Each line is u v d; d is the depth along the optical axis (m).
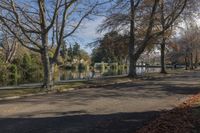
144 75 45.19
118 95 21.56
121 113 14.38
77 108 15.84
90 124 12.02
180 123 11.66
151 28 40.69
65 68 72.88
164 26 42.22
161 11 40.94
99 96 21.00
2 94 21.95
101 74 58.91
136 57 40.84
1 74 42.50
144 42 40.69
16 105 17.14
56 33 26.45
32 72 48.69
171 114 13.62
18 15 23.55
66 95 21.83
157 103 17.62
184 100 18.70
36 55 50.72
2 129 11.28
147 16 41.06
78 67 82.38
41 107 16.27
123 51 47.97
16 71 44.97
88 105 16.84
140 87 27.78
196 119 12.26
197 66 98.81
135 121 12.54
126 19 39.88
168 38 51.03
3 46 44.88
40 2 24.42
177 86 28.69
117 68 82.00
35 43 25.12
